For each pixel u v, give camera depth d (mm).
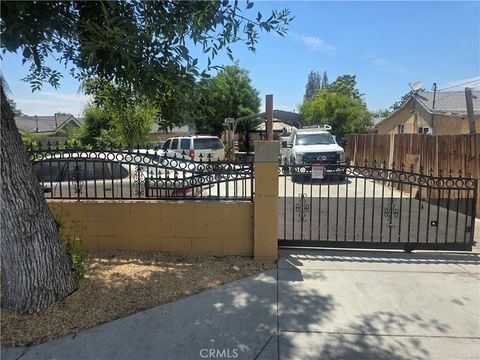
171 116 4797
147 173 5641
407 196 10758
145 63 4074
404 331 3506
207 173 5445
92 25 3916
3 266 3850
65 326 3592
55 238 4016
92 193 6660
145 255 5367
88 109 23016
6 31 3576
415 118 23578
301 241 5766
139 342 3342
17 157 3674
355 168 5938
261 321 3682
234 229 5375
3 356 3156
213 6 3967
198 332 3498
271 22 4262
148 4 4066
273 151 5148
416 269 5012
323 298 4164
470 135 8203
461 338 3389
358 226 7219
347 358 3113
